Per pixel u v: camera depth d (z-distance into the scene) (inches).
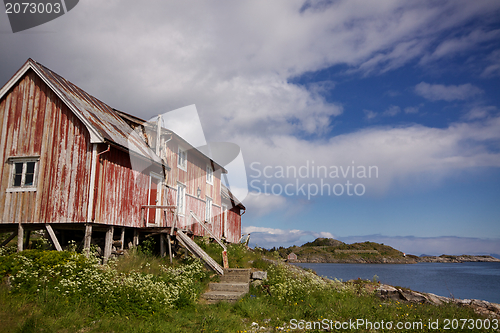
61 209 460.8
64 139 483.2
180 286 392.8
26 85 514.3
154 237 585.9
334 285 526.3
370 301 448.5
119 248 527.8
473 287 1086.4
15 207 480.1
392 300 511.2
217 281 484.1
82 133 477.1
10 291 293.9
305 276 573.6
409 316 382.0
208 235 764.6
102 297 313.0
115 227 513.3
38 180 480.4
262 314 362.9
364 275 1477.6
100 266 390.0
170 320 312.3
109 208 484.4
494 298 831.1
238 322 322.3
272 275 528.1
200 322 312.7
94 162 462.3
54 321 259.0
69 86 552.4
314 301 417.4
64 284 305.4
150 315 309.3
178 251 603.8
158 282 375.2
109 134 491.5
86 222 445.4
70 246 473.1
